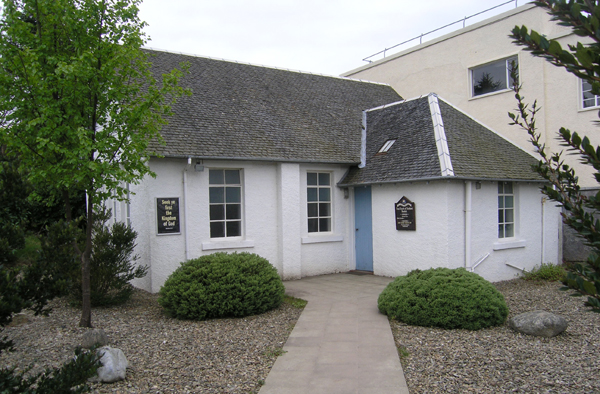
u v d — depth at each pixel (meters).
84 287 7.18
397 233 11.80
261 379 5.11
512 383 4.95
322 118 14.52
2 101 6.16
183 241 10.63
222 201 11.47
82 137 5.99
